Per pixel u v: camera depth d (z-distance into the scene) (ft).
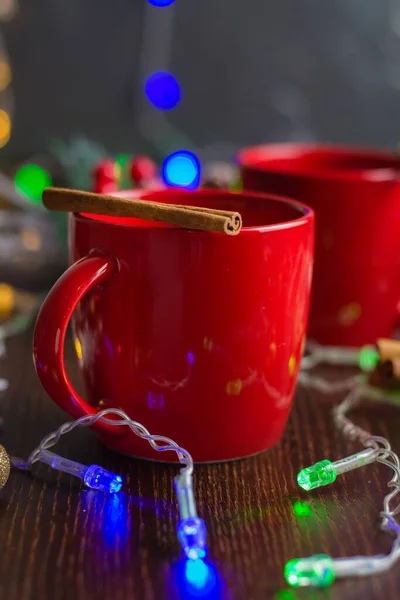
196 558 1.24
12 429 1.55
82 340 1.45
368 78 4.52
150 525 1.31
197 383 1.39
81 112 4.30
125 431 1.42
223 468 1.45
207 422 1.42
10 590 1.19
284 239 1.38
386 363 1.68
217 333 1.38
